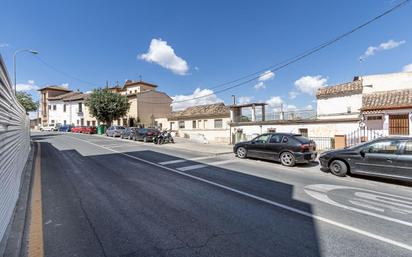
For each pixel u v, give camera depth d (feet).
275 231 13.51
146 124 132.57
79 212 15.85
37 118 195.52
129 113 134.31
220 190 21.84
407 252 11.44
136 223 14.28
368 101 59.77
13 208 15.61
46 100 187.32
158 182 24.48
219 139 88.07
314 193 21.20
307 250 11.50
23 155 29.86
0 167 11.59
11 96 17.99
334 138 54.08
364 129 53.31
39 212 15.72
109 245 11.67
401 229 13.94
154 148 57.67
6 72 14.85
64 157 40.96
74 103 165.48
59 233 12.82
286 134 37.37
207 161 39.09
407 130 50.80
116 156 42.91
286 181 25.73
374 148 26.45
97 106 118.11
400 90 59.93
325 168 30.09
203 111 99.25
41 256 10.61
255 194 20.70
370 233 13.39
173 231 13.30
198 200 18.84
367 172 26.43
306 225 14.37
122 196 19.48
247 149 41.22
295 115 71.41
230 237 12.71
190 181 25.17
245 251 11.33
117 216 15.29
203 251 11.27
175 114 114.52
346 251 11.46
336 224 14.56
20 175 23.95
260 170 31.94
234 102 84.84
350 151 28.07
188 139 90.58
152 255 10.88
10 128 16.48
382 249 11.69
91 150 51.80
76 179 25.04
